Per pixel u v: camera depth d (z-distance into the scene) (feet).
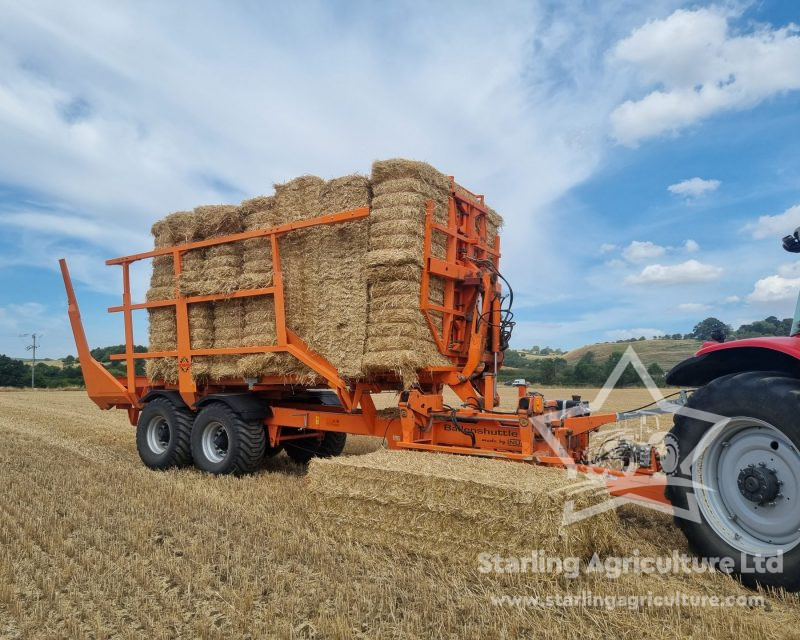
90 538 14.71
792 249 13.17
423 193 18.67
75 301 29.96
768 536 11.34
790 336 12.20
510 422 16.66
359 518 14.73
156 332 25.79
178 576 12.17
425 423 18.34
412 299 18.07
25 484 20.59
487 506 12.85
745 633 9.50
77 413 52.70
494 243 23.00
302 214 21.11
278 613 10.58
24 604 11.17
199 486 20.61
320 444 26.96
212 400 23.73
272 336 21.48
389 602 10.77
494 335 20.84
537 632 9.68
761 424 11.30
